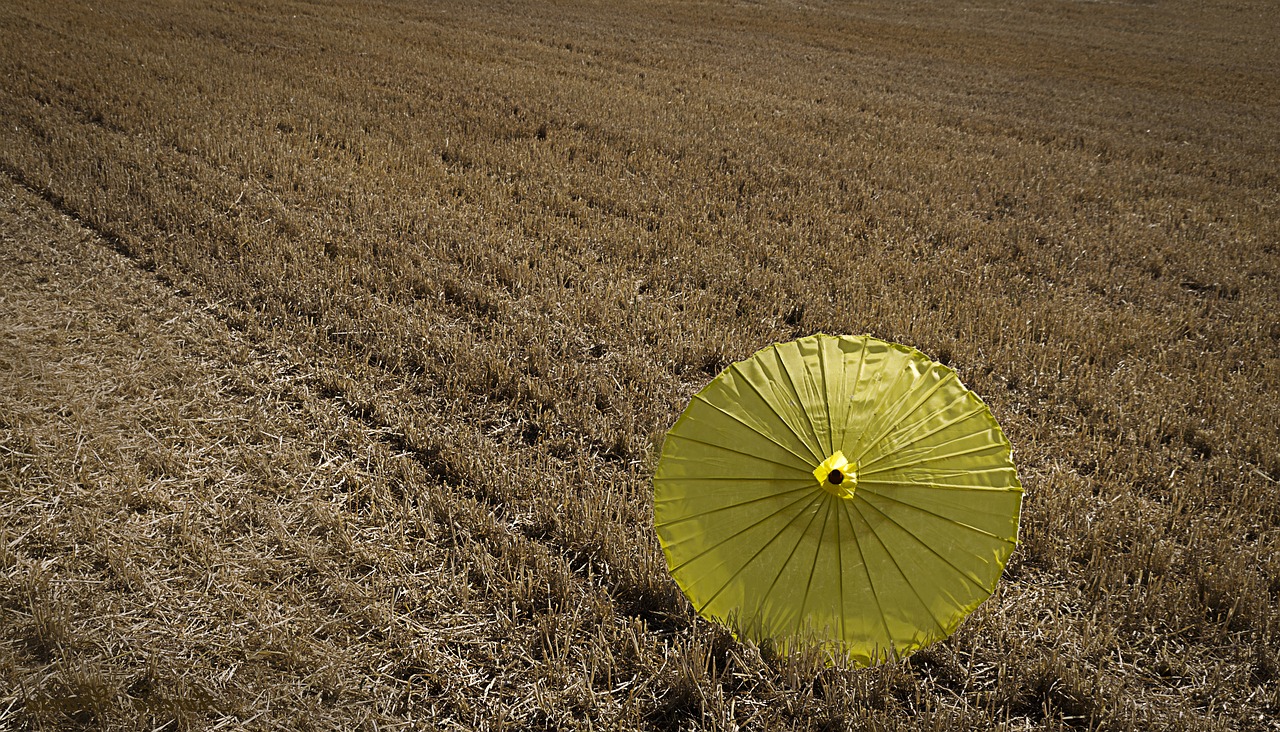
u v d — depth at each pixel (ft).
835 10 106.73
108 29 59.93
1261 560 15.60
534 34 73.97
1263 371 22.91
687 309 24.86
